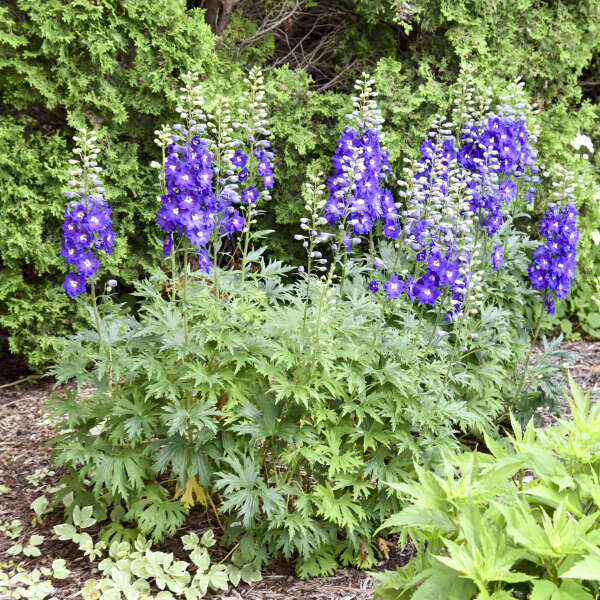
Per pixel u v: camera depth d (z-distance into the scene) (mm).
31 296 5594
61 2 5391
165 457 3303
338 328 3617
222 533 3656
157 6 5684
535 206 7172
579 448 2039
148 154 6129
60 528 3502
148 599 3176
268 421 3354
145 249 6250
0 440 4785
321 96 6688
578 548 1694
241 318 3516
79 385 3432
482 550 1782
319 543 3412
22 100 5578
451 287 3830
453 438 3725
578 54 7453
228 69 6441
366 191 3838
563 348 6910
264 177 4020
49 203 5555
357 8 7035
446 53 7023
